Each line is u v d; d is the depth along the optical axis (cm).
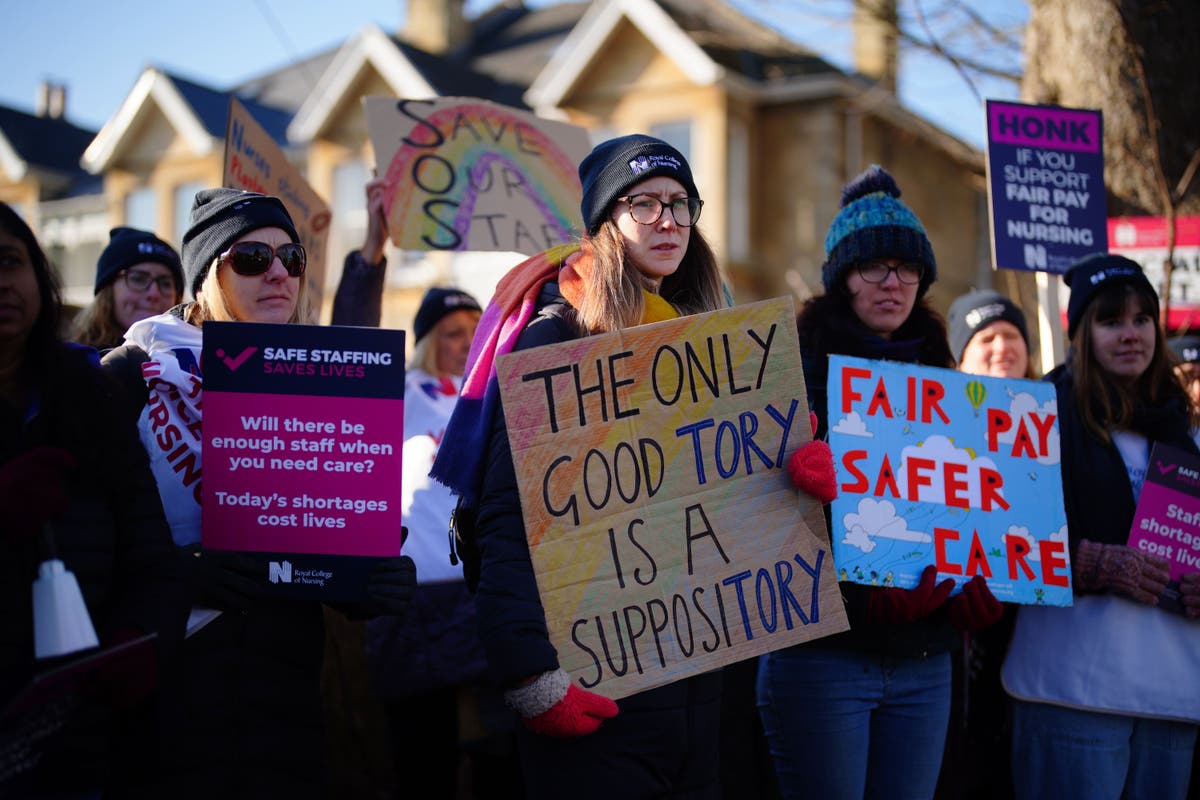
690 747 272
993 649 387
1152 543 354
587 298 274
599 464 265
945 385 340
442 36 2148
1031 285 575
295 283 310
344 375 276
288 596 273
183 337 293
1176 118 532
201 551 272
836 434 327
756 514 278
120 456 252
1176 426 369
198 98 2073
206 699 268
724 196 1666
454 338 480
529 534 257
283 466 275
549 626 256
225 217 303
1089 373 367
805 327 354
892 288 343
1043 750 360
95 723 247
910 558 325
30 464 226
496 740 442
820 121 1711
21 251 240
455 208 466
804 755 323
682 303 304
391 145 463
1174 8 535
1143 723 362
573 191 492
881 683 324
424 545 426
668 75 1697
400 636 432
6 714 209
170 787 262
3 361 244
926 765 329
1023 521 340
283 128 2134
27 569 232
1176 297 510
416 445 443
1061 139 468
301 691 282
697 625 269
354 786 473
